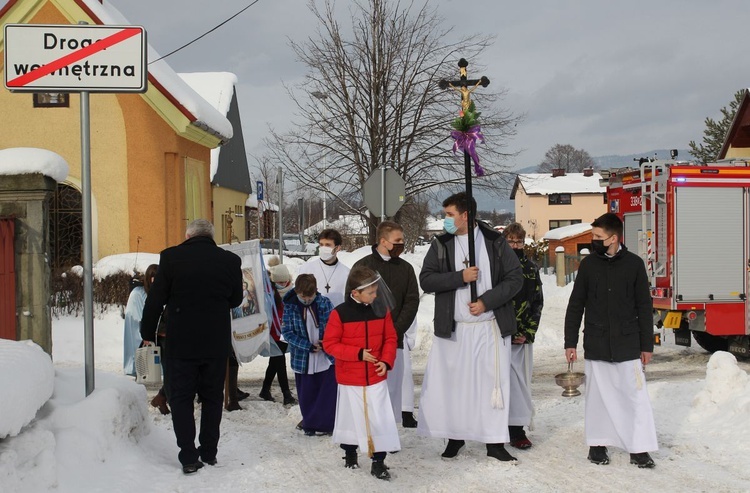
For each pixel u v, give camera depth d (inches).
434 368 264.2
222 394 260.7
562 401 359.9
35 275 276.8
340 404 251.0
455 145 269.0
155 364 305.0
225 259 255.4
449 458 266.1
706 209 502.3
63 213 773.3
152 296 248.1
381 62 925.2
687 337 531.2
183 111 756.6
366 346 246.4
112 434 242.8
